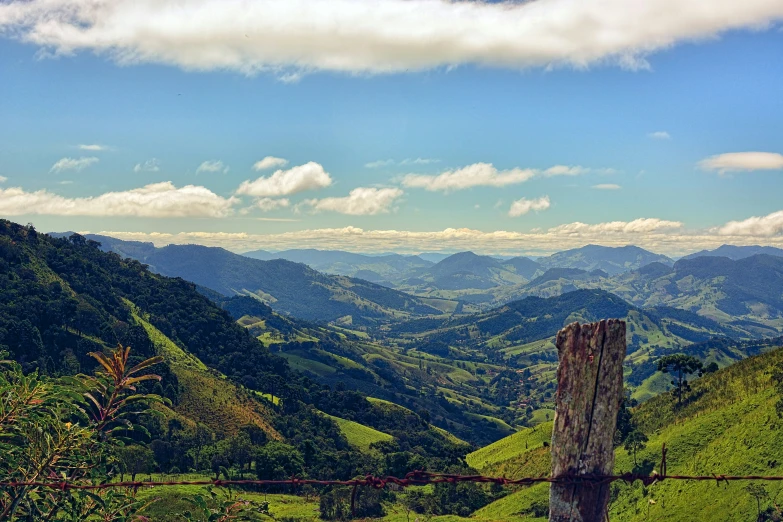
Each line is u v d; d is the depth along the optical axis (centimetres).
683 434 7856
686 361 9400
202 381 14138
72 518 902
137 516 949
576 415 556
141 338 13300
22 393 893
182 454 9706
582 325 556
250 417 13450
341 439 14625
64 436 889
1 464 878
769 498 5572
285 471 9688
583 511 557
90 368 11369
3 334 10425
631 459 7831
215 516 954
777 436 6450
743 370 8925
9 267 13338
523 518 7581
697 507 6097
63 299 12669
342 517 7612
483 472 10781
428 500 8862
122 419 962
